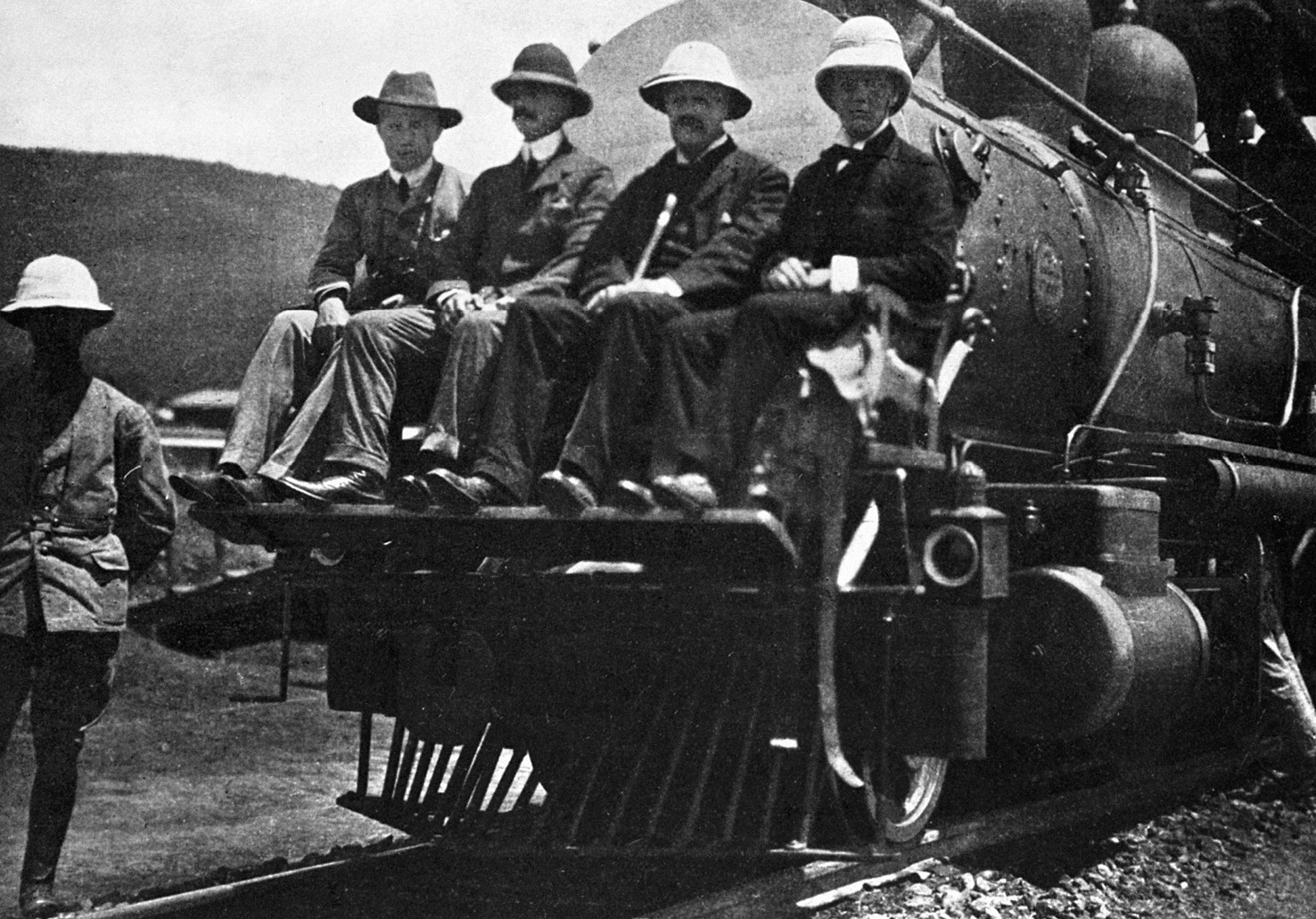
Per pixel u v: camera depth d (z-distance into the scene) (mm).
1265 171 11336
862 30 4617
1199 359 6910
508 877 4902
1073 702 5168
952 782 6262
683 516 3906
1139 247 6812
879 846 4715
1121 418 6836
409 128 5152
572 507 4012
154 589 10281
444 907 4559
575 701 4711
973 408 5445
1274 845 6410
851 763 4688
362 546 4781
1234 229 9164
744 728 4520
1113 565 5488
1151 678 5516
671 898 4668
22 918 4402
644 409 4191
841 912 4535
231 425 4734
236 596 10258
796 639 4246
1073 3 7129
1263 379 8570
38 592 4371
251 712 8805
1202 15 11016
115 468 4566
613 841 4586
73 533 4430
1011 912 4816
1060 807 5875
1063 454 6301
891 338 4293
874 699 4605
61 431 4457
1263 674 7375
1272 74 11344
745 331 4098
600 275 4648
